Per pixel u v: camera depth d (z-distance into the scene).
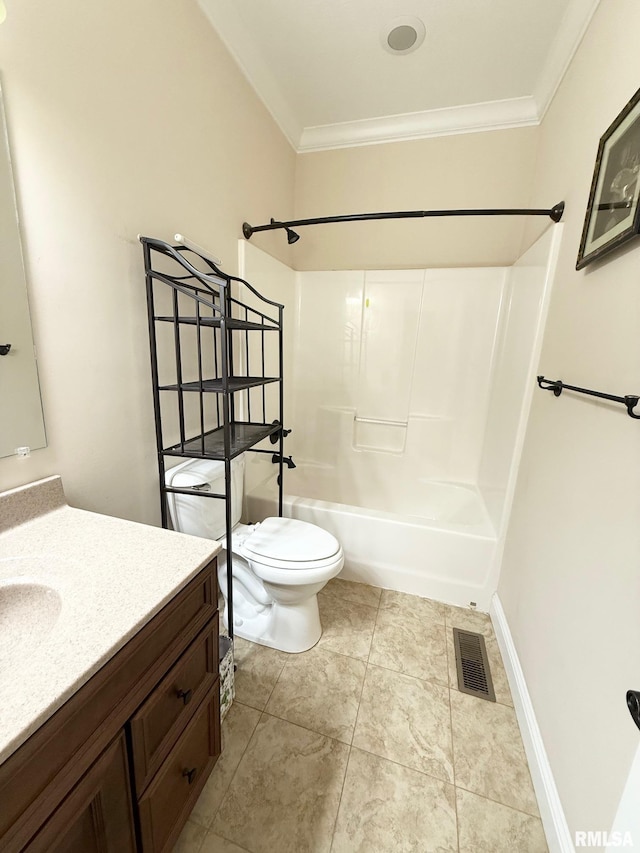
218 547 0.83
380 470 2.58
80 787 0.53
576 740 0.89
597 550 0.89
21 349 0.86
